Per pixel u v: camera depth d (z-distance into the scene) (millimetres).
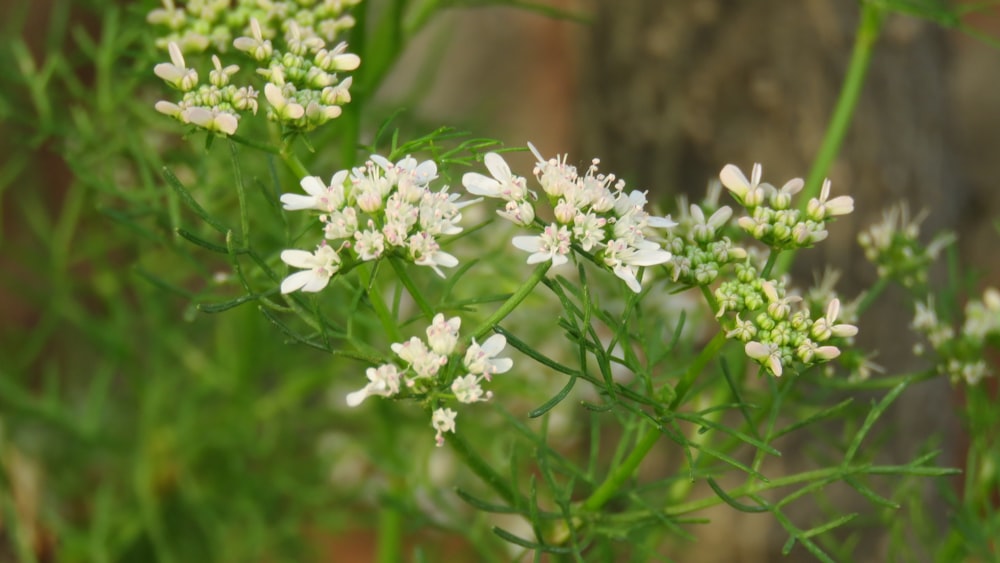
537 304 417
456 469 460
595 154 465
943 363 343
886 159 423
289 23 332
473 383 290
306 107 304
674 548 426
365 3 354
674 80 434
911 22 429
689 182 439
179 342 460
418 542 481
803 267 415
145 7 367
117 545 459
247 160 384
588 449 460
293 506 489
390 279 396
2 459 426
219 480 489
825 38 417
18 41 400
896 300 421
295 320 446
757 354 298
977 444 354
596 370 432
